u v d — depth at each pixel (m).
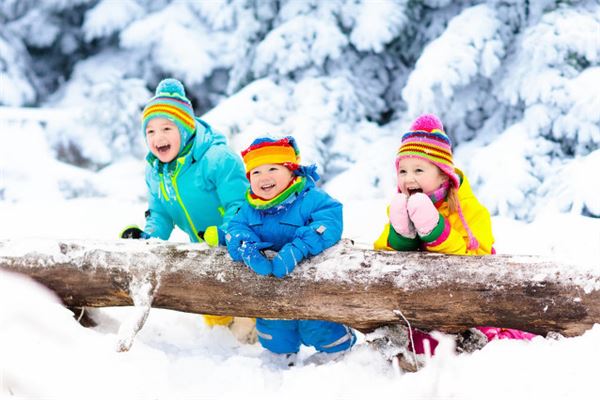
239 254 2.57
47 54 10.50
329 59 7.84
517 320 2.32
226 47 8.80
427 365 2.30
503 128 6.87
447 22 7.73
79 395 2.26
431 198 2.70
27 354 2.39
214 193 3.18
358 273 2.47
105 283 2.72
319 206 2.63
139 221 5.42
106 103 8.91
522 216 5.84
